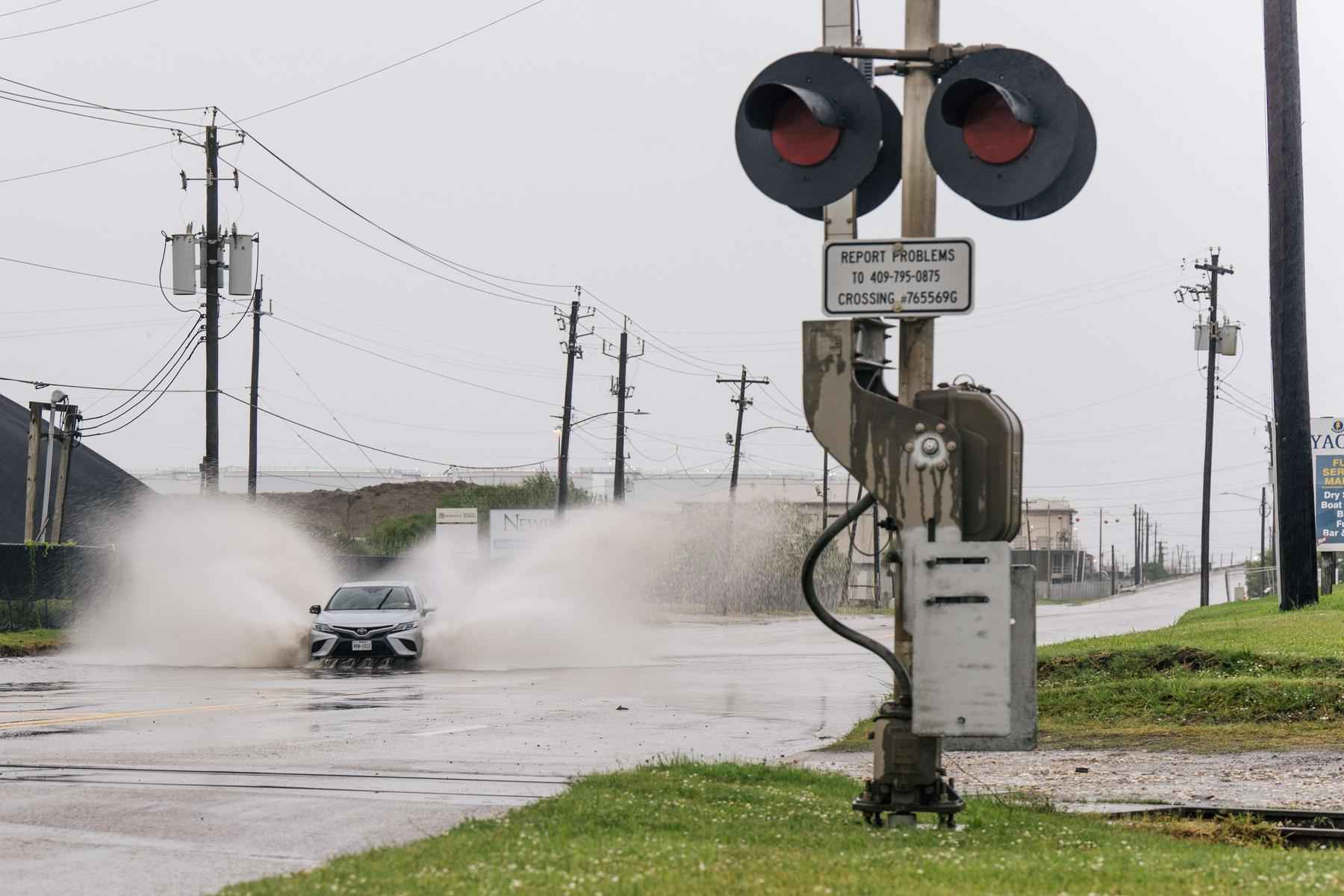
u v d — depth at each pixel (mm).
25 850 22125
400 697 54438
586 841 21375
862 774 35219
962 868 18781
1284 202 87812
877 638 118312
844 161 21688
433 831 23859
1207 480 176875
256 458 140125
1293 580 90875
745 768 31688
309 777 30938
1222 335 177875
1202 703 49281
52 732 39469
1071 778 35812
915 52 22016
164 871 20453
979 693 19922
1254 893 17609
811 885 17234
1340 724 46469
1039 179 20812
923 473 20500
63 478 107875
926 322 21859
